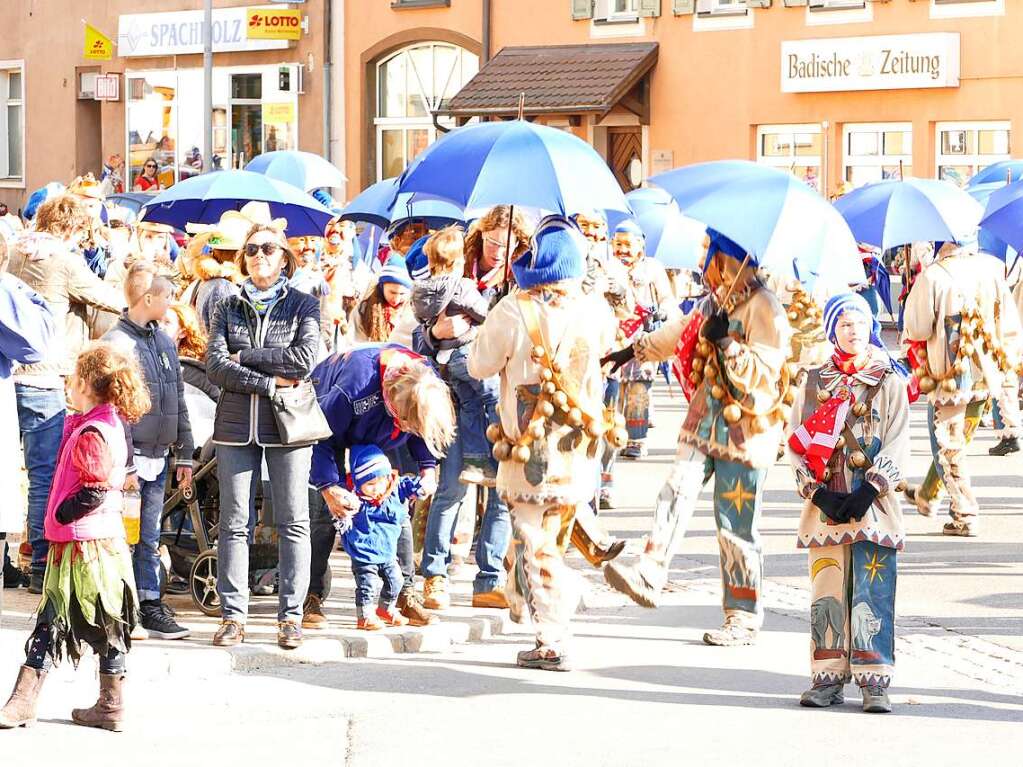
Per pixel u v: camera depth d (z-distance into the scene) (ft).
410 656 45.16
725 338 45.16
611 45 164.66
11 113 221.25
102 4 203.92
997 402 83.20
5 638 43.65
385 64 182.91
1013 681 42.45
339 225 73.82
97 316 52.42
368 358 45.16
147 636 45.03
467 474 48.26
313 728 37.65
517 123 46.21
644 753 35.60
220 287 55.77
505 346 42.45
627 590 45.32
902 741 36.65
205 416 49.90
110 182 188.03
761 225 41.70
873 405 38.96
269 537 50.49
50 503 36.83
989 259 63.46
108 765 34.63
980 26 143.64
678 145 161.38
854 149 152.25
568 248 42.52
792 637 47.42
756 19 155.84
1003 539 62.49
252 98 191.21
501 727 37.73
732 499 45.93
